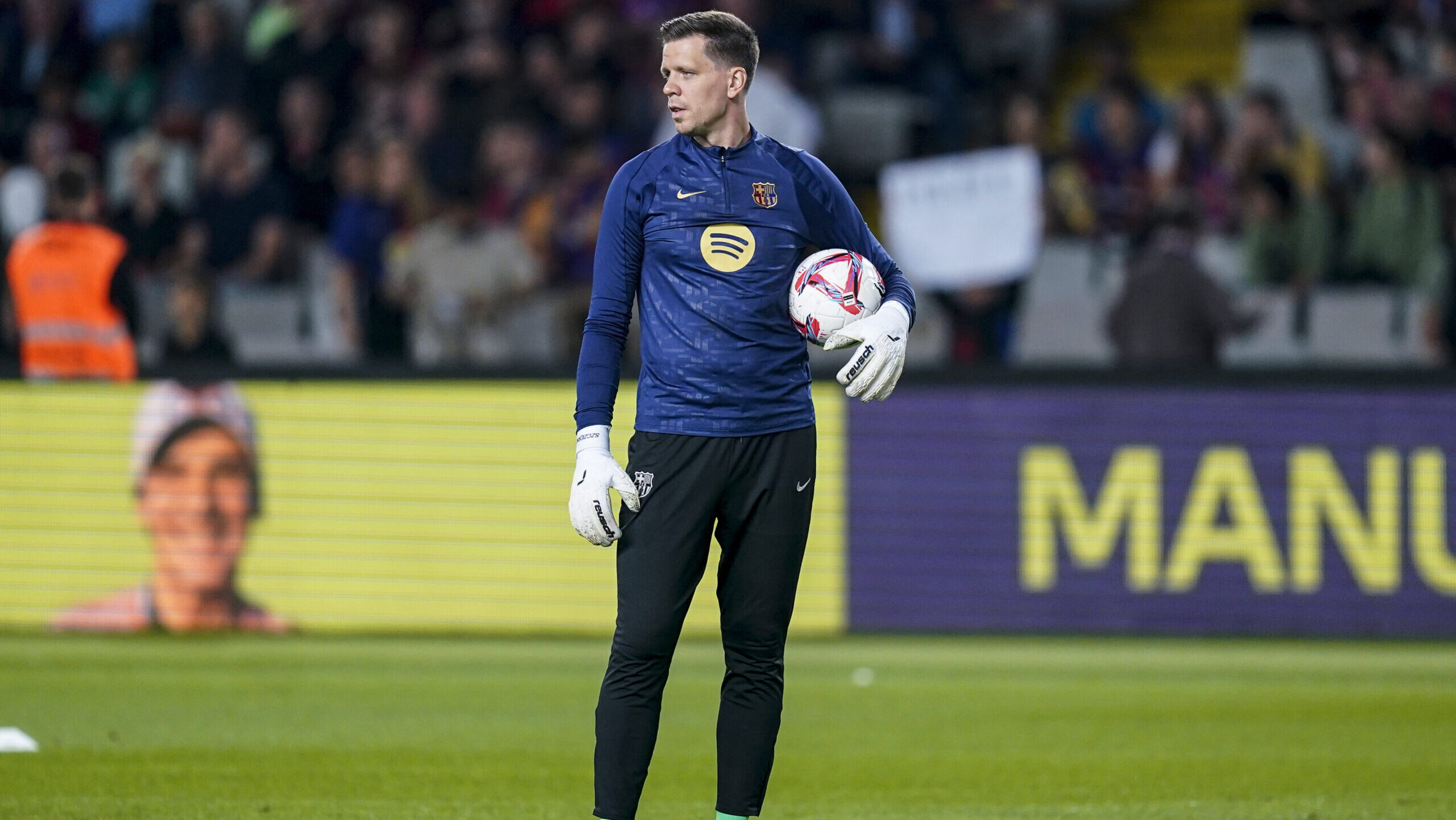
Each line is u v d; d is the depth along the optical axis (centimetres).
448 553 2908
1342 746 2062
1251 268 4000
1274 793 1788
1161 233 3678
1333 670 2634
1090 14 4647
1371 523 2878
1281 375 2888
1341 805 1727
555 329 3991
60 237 3141
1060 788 1814
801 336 1339
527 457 2902
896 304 1337
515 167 4147
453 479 2908
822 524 2945
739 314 1292
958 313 3897
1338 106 4328
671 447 1296
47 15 4641
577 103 4209
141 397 2912
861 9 4419
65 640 2816
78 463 2911
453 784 1806
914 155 4297
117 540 2905
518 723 2173
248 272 4147
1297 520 2888
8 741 2009
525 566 2902
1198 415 2902
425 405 2908
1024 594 2923
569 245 4088
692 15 1304
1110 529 2914
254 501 2908
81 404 2914
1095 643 2886
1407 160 4094
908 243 3791
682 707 2288
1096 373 2911
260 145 4378
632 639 1298
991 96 4422
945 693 2428
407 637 2880
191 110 4412
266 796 1733
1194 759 1978
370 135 4272
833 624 2942
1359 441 2878
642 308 1325
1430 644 2867
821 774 1886
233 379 2916
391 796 1739
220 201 4141
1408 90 4219
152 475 2905
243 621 2902
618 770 1294
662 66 1314
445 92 4297
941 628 2923
